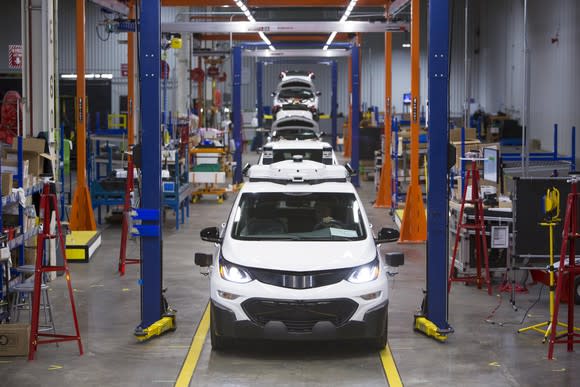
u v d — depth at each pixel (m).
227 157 32.03
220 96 41.34
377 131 31.45
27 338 9.27
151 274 10.09
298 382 8.39
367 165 31.53
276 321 8.88
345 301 8.91
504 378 8.52
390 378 8.50
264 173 10.88
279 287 8.91
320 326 8.88
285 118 32.12
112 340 9.95
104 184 20.20
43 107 14.35
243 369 8.80
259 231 9.92
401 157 23.80
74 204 17.52
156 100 9.91
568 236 9.30
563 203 10.55
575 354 9.39
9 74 39.94
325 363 9.02
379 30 21.52
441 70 9.92
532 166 16.66
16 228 10.85
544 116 36.53
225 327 8.98
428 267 10.09
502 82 44.62
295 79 38.19
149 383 8.36
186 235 18.55
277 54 35.03
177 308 11.59
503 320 10.93
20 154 11.20
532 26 38.22
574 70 31.75
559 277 9.14
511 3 42.12
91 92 40.75
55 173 14.72
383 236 9.94
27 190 11.66
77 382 8.41
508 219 12.42
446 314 10.07
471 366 8.93
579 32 30.97
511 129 39.03
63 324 10.71
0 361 9.13
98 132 27.36
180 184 20.94
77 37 17.56
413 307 11.67
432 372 8.71
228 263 9.18
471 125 41.75
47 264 13.15
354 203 10.30
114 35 46.88
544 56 36.34
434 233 10.01
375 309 9.00
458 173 15.05
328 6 23.53
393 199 20.98
